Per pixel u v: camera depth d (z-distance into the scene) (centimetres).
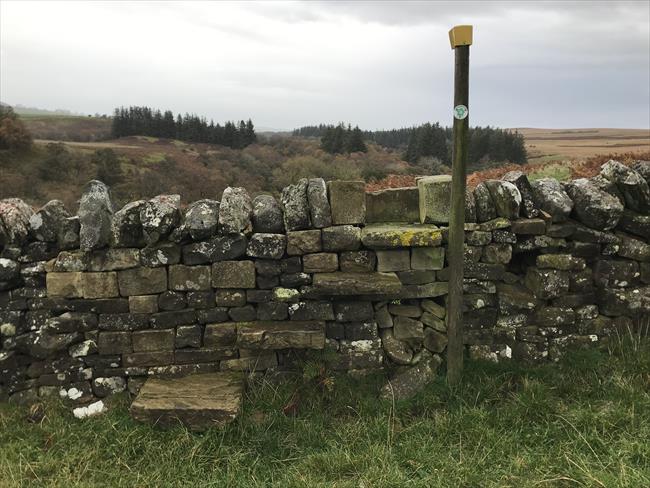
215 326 430
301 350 438
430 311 448
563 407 384
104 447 367
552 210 444
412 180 869
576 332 458
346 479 323
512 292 450
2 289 413
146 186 2239
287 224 423
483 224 443
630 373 415
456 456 340
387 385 422
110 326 425
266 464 348
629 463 311
